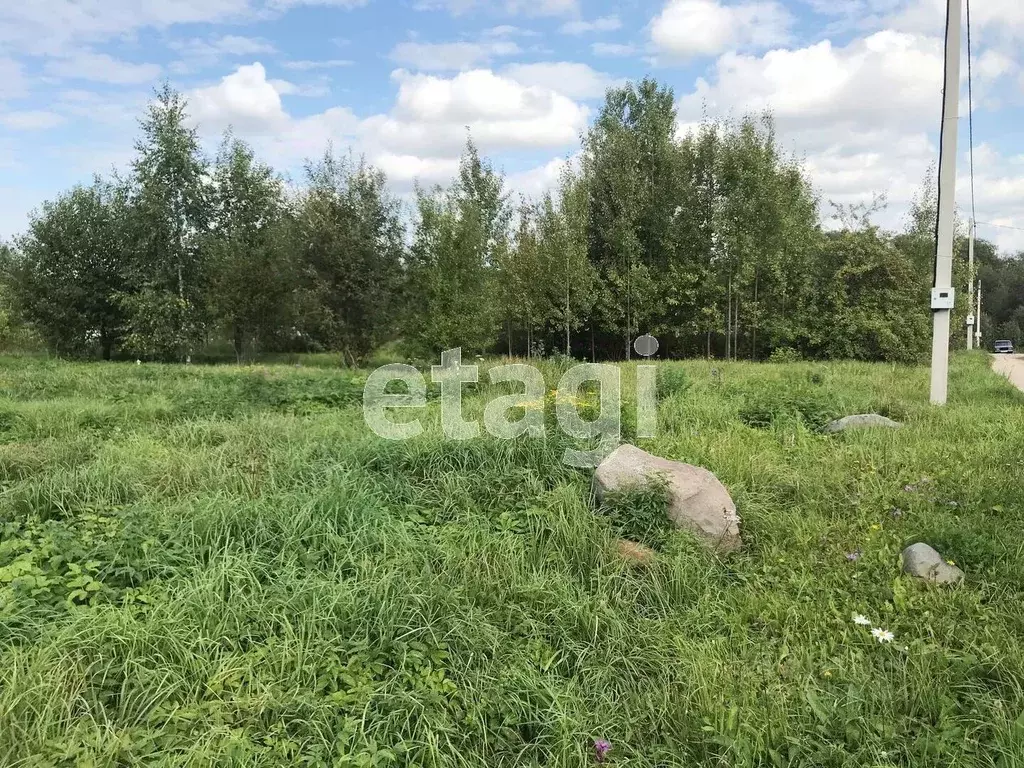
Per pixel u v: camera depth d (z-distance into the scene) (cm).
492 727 310
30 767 252
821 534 506
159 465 580
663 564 452
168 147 2147
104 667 314
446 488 550
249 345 2244
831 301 2059
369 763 275
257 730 293
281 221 2127
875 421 815
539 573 436
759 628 400
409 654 341
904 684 332
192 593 361
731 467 620
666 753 297
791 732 302
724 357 2394
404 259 1939
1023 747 279
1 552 401
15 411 812
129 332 2167
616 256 2330
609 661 361
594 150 2436
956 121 962
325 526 452
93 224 2198
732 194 2141
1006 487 571
